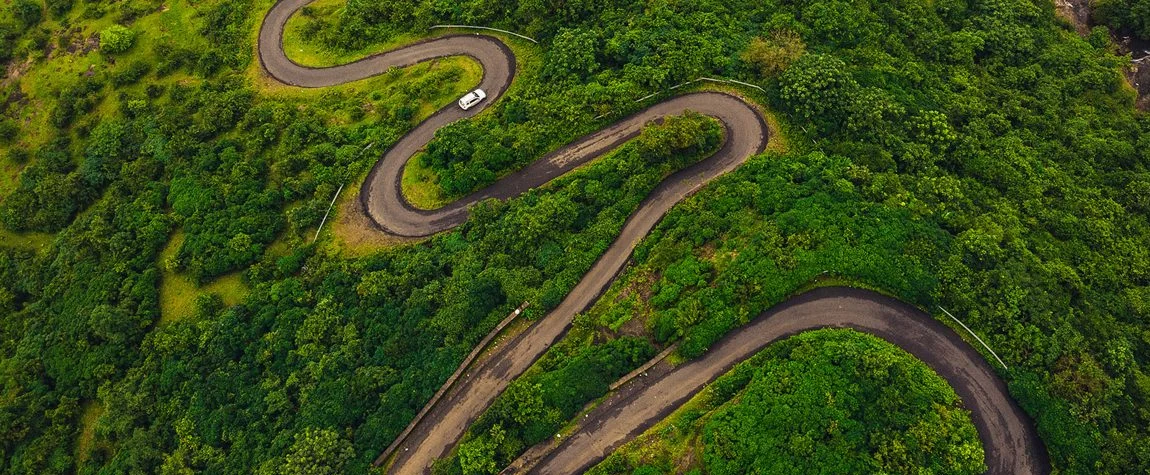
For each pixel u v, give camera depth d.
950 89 91.81
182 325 84.06
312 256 87.06
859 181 75.88
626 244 78.25
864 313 68.44
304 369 76.69
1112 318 69.81
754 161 79.44
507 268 78.50
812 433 59.28
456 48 102.31
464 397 71.69
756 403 61.53
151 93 104.38
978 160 82.81
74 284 89.44
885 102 82.81
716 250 72.94
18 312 92.88
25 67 110.31
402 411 69.94
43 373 86.44
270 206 90.88
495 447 65.38
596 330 71.94
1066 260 74.50
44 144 105.12
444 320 74.88
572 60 92.81
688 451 62.44
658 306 70.56
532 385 67.56
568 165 87.00
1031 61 98.88
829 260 68.75
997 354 65.25
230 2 111.12
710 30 92.00
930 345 66.69
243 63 105.50
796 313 68.94
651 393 67.06
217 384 77.69
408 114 95.38
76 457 81.62
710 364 67.75
